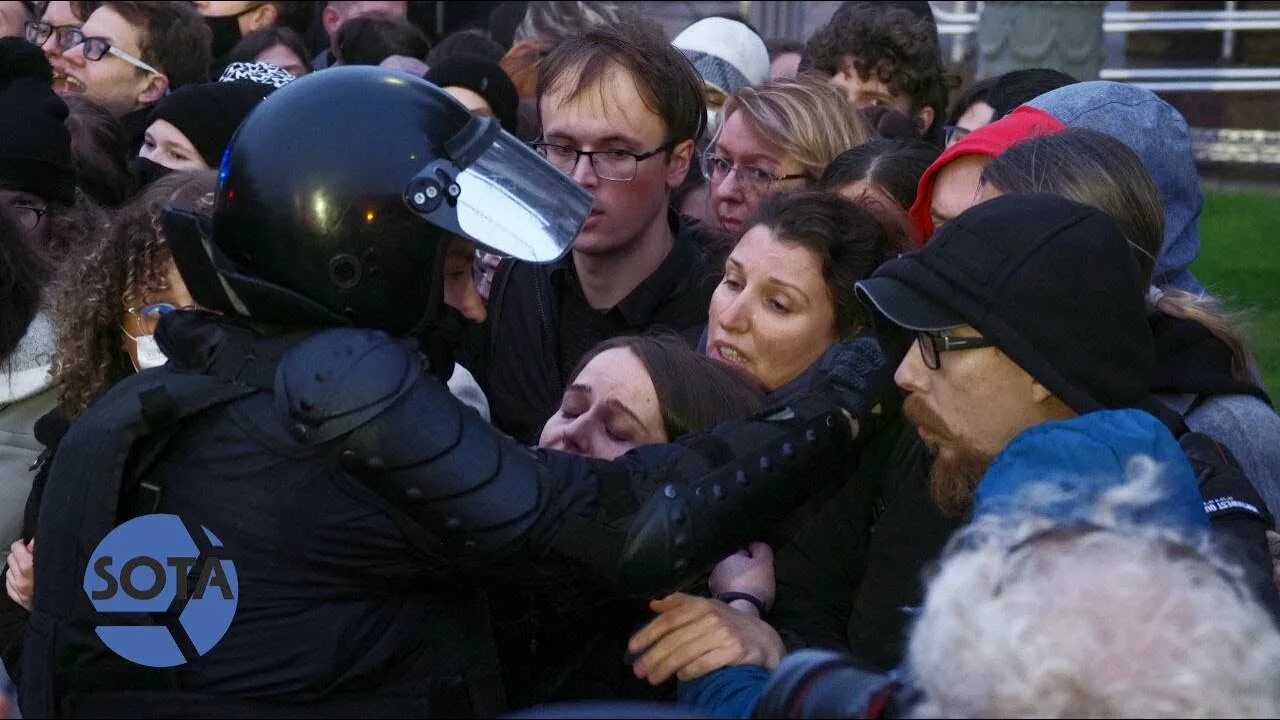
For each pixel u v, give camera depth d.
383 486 1.69
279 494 1.77
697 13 10.19
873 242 2.46
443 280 1.87
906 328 1.90
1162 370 2.39
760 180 3.35
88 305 2.47
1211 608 1.35
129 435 1.79
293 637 1.77
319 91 1.84
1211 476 2.10
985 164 2.51
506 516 1.71
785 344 2.40
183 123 3.97
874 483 2.24
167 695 1.79
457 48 5.53
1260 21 10.05
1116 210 2.21
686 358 2.25
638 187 3.03
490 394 3.14
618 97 2.98
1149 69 10.67
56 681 1.82
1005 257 1.83
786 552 2.27
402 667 1.82
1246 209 8.82
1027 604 1.36
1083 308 1.81
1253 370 2.53
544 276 3.15
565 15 5.62
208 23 6.36
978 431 1.88
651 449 1.91
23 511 2.79
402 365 1.71
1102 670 1.30
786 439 1.96
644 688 2.12
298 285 1.79
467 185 1.84
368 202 1.78
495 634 2.07
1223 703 1.31
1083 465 1.68
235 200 1.81
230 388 1.80
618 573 1.79
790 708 1.60
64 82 4.77
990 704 1.33
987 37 6.40
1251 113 10.34
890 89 4.54
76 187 3.62
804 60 4.75
